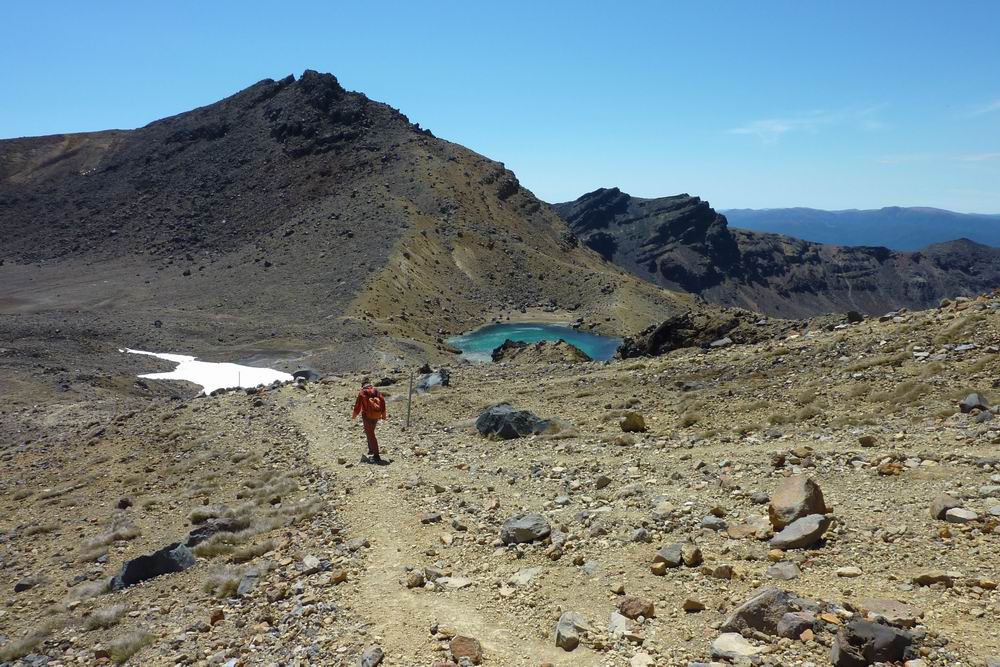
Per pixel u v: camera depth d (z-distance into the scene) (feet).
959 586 23.39
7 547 62.69
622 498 40.27
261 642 30.63
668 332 151.12
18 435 139.54
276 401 113.19
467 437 72.69
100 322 451.94
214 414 110.22
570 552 33.73
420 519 44.21
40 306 555.28
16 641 38.34
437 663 24.62
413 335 512.22
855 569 25.95
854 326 94.27
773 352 89.56
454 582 32.86
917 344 72.02
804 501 31.07
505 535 37.42
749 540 30.76
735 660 21.22
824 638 21.48
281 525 52.06
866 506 32.14
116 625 39.19
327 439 81.61
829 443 44.98
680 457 47.96
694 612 25.36
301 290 579.48
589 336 582.35
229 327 470.39
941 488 32.45
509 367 132.16
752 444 49.55
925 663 19.31
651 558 30.73
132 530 60.75
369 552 39.58
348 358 382.63
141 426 110.73
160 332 440.86
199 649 31.89
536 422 70.79
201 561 48.37
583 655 23.90
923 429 44.45
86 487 82.17
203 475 77.20
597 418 73.87
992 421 42.93
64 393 228.43
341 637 28.50
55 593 48.98
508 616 28.43
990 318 71.97
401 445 72.18
